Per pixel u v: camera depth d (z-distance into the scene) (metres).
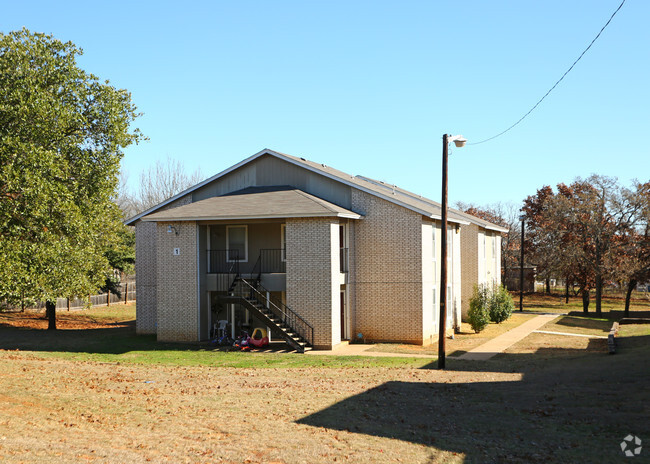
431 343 25.66
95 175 20.33
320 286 23.64
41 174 15.83
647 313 43.03
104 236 24.12
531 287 68.75
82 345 24.94
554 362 18.95
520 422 10.92
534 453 9.07
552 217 44.56
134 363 19.72
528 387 14.22
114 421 11.11
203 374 17.23
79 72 19.62
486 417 11.43
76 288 17.81
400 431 10.49
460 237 35.84
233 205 25.22
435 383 15.43
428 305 26.02
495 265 43.28
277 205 24.36
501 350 23.00
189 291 25.56
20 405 11.93
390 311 25.47
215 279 25.86
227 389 14.59
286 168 27.70
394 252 25.44
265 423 11.00
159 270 25.92
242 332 25.52
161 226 25.94
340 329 25.33
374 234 25.83
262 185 28.14
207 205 25.91
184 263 25.64
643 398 11.79
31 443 9.20
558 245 44.50
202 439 9.90
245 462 8.73
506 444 9.61
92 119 20.75
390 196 26.08
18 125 16.66
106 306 46.72
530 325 33.66
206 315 26.02
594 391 12.93
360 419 11.34
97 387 14.53
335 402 12.90
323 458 8.93
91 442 9.53
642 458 8.43
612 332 23.64
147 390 14.36
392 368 18.61
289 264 24.06
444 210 18.88
